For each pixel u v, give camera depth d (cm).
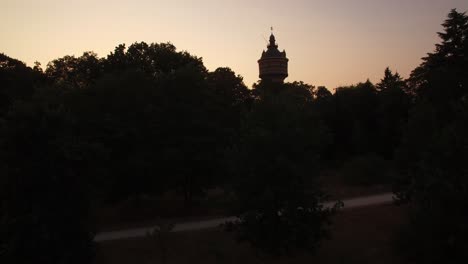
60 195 1950
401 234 2228
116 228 3050
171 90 3381
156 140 3247
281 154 2008
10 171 1869
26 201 1895
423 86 4294
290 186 2025
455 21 4291
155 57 4091
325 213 2141
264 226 2089
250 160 2069
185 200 3656
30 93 4391
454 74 3938
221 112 3834
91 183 2112
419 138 2694
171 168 3183
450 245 1745
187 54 4266
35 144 1930
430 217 1828
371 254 2338
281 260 2317
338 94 6438
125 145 3259
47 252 1906
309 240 2102
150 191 3391
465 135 1803
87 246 2083
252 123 2158
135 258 2383
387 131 5578
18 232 1852
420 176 1931
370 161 4441
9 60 4675
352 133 5828
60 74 4916
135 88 3316
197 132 3325
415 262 2108
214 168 3303
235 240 2408
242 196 2089
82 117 3161
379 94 6209
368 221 2753
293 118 2120
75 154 1947
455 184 1731
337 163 5834
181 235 2648
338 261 2305
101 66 4178
